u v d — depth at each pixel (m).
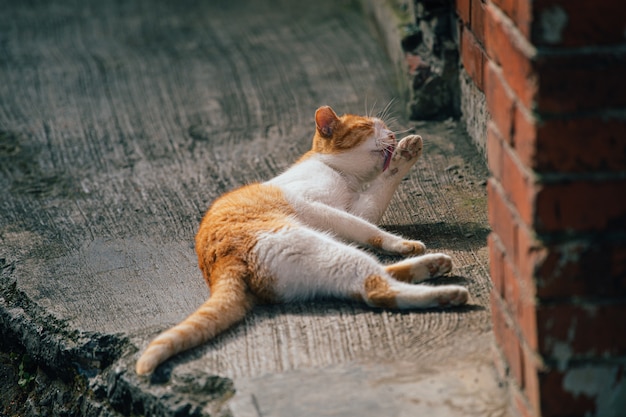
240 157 5.91
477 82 5.21
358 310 3.53
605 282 2.53
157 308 3.94
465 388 2.99
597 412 2.65
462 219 4.47
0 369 4.32
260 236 3.60
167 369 3.28
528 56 2.43
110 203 5.36
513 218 2.71
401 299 3.46
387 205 4.36
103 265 4.50
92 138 6.50
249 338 3.41
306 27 8.51
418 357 3.19
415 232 4.36
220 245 3.65
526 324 2.65
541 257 2.51
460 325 3.36
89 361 3.72
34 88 7.59
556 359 2.60
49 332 3.97
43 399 3.96
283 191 4.08
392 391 3.00
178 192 5.41
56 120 6.89
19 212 5.37
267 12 9.14
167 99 7.14
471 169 5.13
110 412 3.50
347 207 4.33
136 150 6.23
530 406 2.71
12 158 6.25
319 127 4.44
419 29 6.36
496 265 2.96
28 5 10.01
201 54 8.12
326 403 2.98
